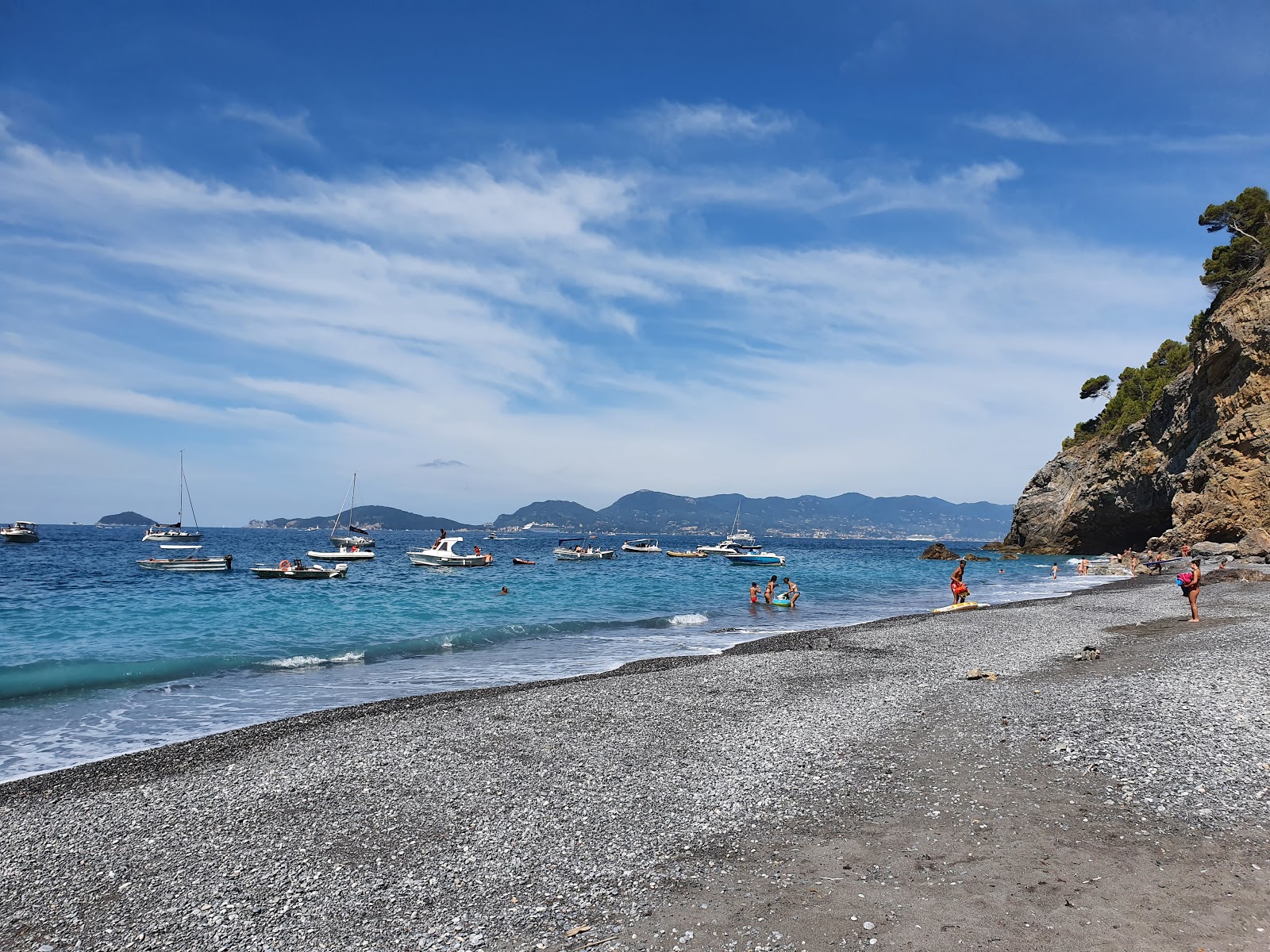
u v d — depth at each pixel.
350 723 13.98
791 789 9.82
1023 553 107.12
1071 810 8.51
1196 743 10.58
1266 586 37.44
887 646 22.23
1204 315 67.38
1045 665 18.19
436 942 6.39
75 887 7.72
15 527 118.75
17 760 12.81
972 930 6.09
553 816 9.20
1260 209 67.25
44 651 23.61
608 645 25.47
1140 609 30.55
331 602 38.69
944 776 9.94
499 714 14.42
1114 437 89.12
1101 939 5.85
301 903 7.21
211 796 10.30
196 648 24.33
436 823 9.10
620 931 6.41
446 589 48.00
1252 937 5.74
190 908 7.19
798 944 6.03
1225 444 55.19
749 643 24.55
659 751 11.83
